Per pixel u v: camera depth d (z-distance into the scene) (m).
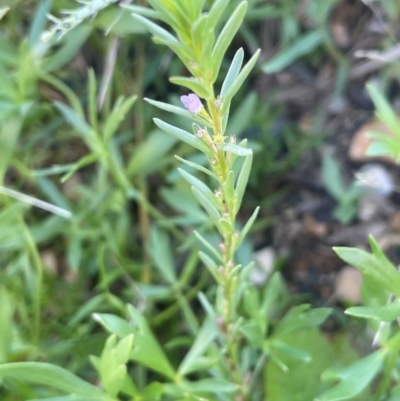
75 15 0.26
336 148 0.43
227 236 0.23
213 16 0.19
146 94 0.42
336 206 0.42
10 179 0.41
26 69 0.32
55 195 0.36
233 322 0.27
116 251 0.36
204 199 0.22
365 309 0.23
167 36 0.20
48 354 0.32
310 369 0.30
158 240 0.35
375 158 0.42
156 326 0.38
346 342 0.32
